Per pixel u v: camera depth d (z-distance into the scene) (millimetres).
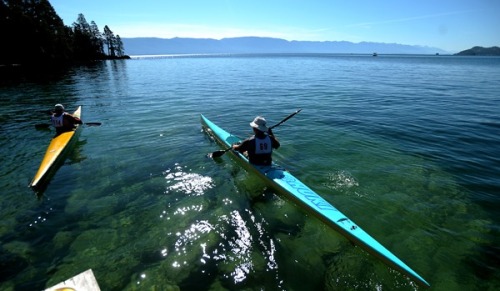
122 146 7797
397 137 8570
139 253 3850
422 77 29125
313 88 19703
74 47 57875
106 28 78438
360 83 22938
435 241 4109
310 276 3500
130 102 14352
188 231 4305
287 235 4281
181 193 5383
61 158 6879
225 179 5988
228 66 51406
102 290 3287
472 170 6328
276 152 7328
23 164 6629
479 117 11062
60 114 8164
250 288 3312
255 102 14344
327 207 4754
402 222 4535
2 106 13055
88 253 3850
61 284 2859
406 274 3479
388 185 5656
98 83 22672
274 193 5520
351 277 3500
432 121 10461
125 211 4789
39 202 5043
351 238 4121
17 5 41688
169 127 9688
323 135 8727
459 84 22547
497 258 3795
